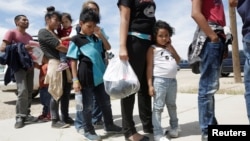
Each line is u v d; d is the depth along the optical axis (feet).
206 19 10.61
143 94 12.82
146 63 11.85
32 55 16.60
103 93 13.29
